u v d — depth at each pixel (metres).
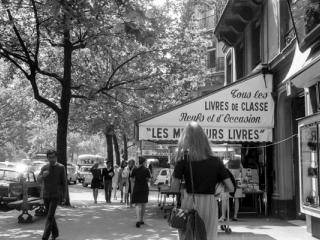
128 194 20.53
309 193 10.44
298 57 12.23
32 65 18.38
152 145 43.62
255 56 19.02
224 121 14.92
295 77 11.06
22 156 74.12
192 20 22.64
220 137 14.89
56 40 20.45
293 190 14.68
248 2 17.78
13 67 22.72
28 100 37.94
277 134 14.92
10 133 51.22
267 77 15.03
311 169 10.30
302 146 10.80
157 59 22.05
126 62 21.08
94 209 18.19
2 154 68.94
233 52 23.17
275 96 14.95
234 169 14.56
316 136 9.95
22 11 18.44
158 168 37.62
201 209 4.97
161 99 23.75
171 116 14.89
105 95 23.08
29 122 47.25
